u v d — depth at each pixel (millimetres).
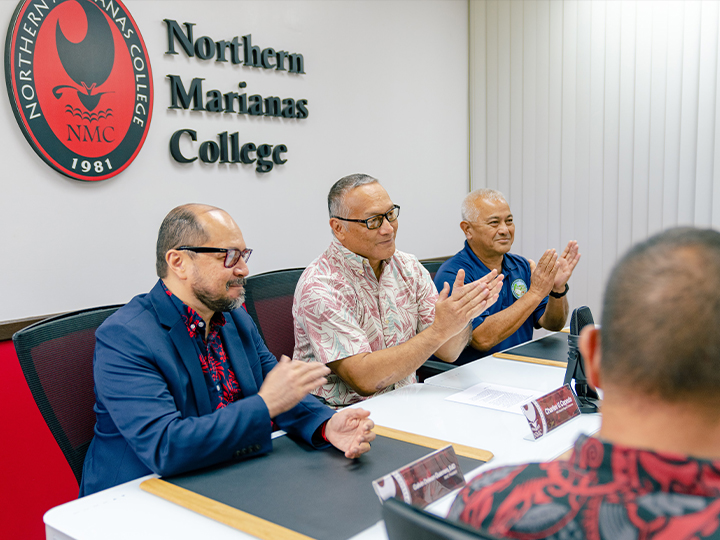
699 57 3061
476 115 4020
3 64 2059
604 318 484
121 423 1157
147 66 2447
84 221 2309
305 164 3102
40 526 2199
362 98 3363
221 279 1304
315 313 1733
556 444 1210
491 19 3859
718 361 430
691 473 434
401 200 3646
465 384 1669
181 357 1274
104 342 1226
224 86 2734
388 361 1648
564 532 455
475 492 538
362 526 876
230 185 2783
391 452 1178
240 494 1003
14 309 2135
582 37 3457
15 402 2125
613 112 3385
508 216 2426
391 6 3480
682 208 3184
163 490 1027
